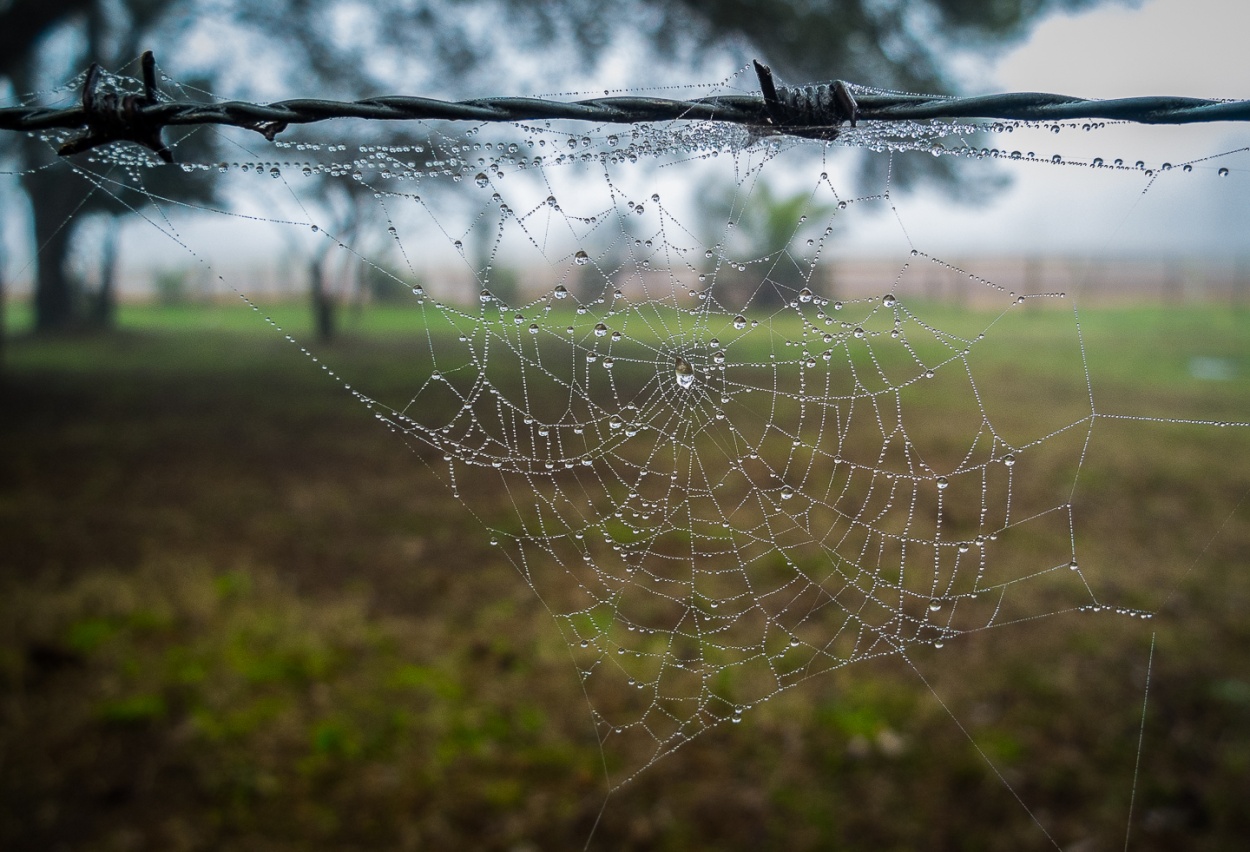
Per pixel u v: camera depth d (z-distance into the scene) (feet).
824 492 15.84
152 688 10.48
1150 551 14.47
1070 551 14.25
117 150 6.45
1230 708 10.00
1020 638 11.51
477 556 14.55
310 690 10.59
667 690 10.19
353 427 24.29
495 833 8.39
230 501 17.94
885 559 13.16
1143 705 9.50
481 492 18.19
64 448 22.24
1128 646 11.38
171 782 8.99
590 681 10.56
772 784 8.98
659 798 8.81
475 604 12.75
